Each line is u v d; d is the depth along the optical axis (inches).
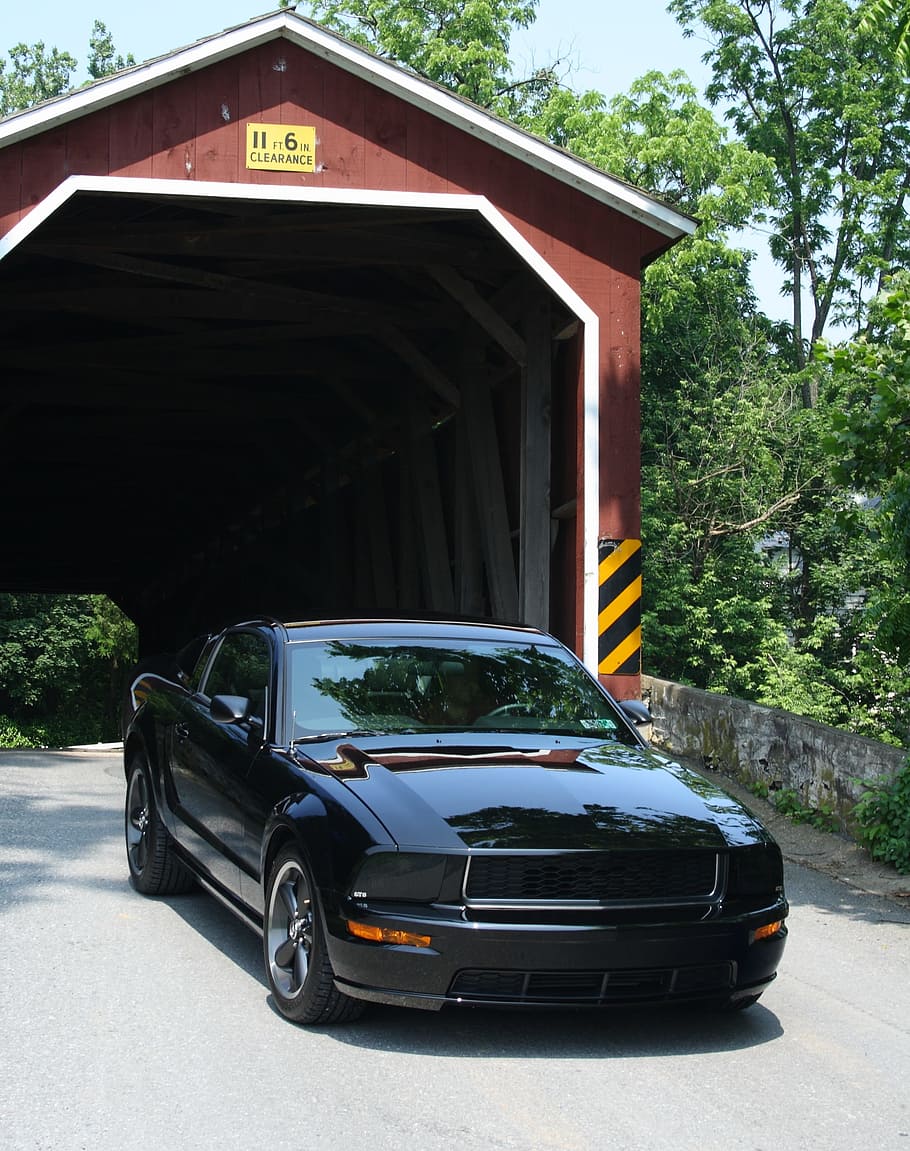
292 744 207.8
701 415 905.5
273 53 394.3
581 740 219.3
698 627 847.1
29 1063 169.0
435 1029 187.0
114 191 383.9
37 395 655.8
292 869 191.0
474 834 173.8
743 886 183.3
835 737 374.9
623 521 403.2
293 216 421.7
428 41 1132.5
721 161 980.6
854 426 321.4
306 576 784.3
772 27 1278.3
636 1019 197.0
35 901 259.4
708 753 475.2
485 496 490.6
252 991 202.8
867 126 1218.6
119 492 1071.6
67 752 648.4
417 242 445.1
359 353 640.4
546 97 1186.6
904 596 334.3
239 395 694.5
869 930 267.0
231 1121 150.8
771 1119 157.4
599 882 174.7
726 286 988.6
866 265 1219.9
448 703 222.2
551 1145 146.3
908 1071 178.9
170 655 313.0
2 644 1964.8
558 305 438.9
